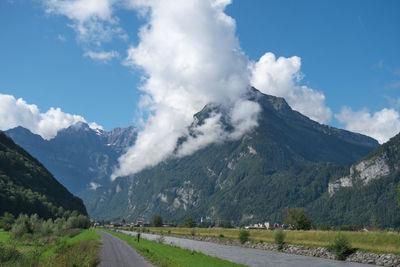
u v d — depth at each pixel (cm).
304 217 14075
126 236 14325
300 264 6309
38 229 9319
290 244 9044
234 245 11494
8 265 3928
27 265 3894
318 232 9288
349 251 7131
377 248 6819
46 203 19512
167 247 8306
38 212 18038
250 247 10481
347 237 7675
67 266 3803
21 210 16800
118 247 7800
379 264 6250
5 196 16662
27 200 18062
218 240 13338
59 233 11544
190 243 12150
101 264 4559
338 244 7200
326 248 7725
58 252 5272
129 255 5912
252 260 6869
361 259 6675
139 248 7288
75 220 18012
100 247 7675
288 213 14500
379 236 7269
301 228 14000
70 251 4819
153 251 6712
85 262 3997
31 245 7081
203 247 10244
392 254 6300
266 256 7669
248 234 11469
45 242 7738
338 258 7088
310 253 7962
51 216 18775
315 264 6319
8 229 11869
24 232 8444
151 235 18012
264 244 10150
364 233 7719
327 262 6631
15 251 4444
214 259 6125
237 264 5712
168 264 4706
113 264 4591
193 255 6625
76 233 13238
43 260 4144
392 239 6944
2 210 15575
